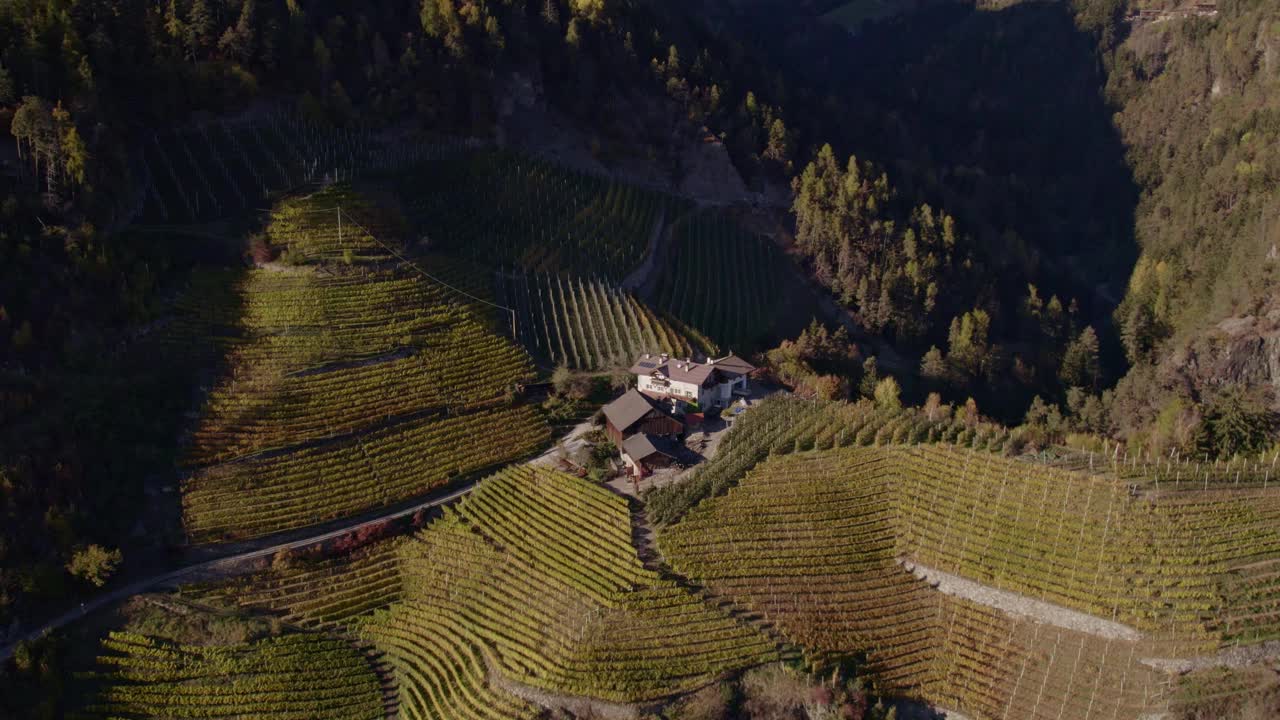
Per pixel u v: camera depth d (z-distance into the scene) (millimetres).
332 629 83438
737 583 83500
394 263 115938
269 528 88625
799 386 115438
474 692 76312
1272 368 137750
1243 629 79750
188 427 93500
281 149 127375
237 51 131000
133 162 117875
